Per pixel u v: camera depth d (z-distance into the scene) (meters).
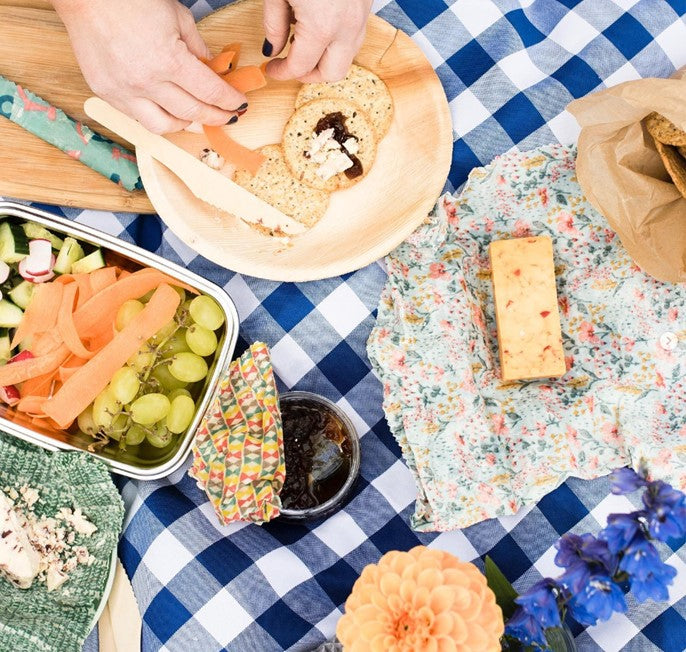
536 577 1.25
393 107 1.29
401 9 1.34
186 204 1.26
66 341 1.20
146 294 1.28
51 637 1.15
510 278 1.28
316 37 1.04
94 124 1.32
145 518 1.24
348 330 1.33
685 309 1.26
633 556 0.73
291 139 1.29
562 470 1.26
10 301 1.25
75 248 1.25
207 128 1.23
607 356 1.30
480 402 1.27
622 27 1.34
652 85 1.10
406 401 1.28
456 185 1.36
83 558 1.22
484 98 1.34
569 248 1.33
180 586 1.20
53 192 1.30
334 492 1.23
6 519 1.14
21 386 1.25
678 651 1.19
